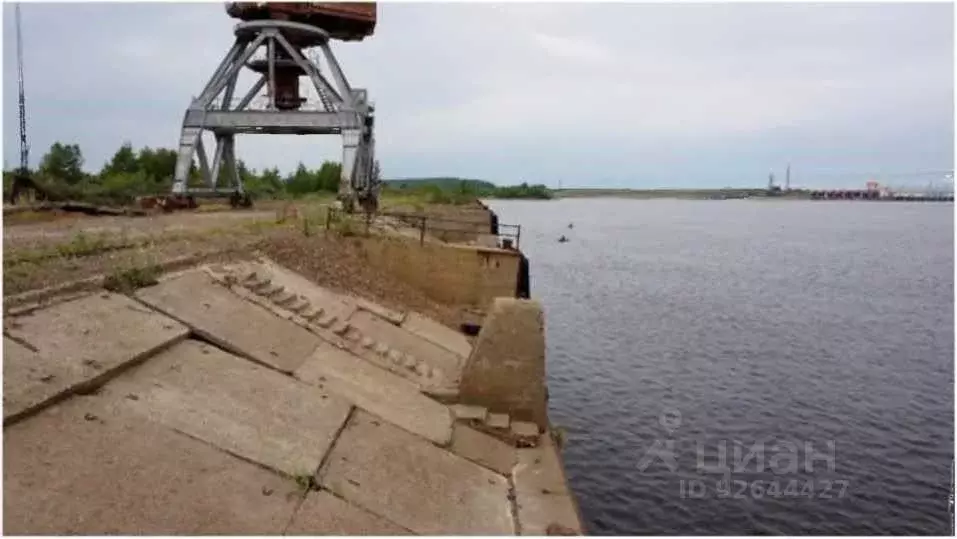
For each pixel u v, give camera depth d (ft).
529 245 275.18
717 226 434.30
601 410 75.72
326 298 57.57
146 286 39.65
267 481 26.32
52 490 21.58
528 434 39.09
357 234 77.82
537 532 29.19
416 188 236.43
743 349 102.83
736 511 54.24
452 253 76.13
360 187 112.78
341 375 40.11
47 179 116.57
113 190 126.62
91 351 29.73
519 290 84.07
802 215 617.62
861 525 52.49
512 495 32.68
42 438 23.56
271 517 24.34
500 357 41.04
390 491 29.09
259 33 108.88
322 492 26.99
